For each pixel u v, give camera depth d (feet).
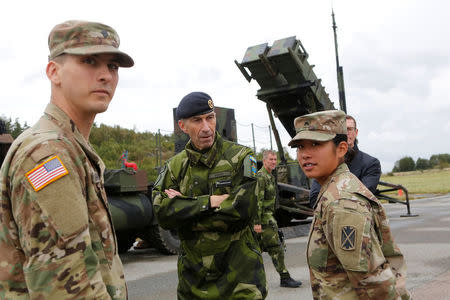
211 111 8.07
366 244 5.08
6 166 3.90
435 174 228.84
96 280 3.81
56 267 3.58
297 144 6.16
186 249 7.89
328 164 5.90
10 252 3.86
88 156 4.39
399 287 5.68
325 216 5.44
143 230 25.26
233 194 7.60
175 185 8.40
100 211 4.29
